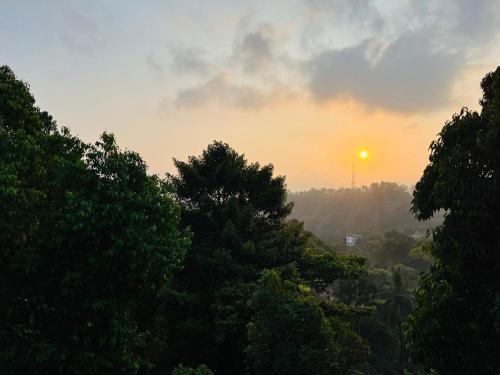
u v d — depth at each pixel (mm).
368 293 46625
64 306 9375
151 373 19609
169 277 10703
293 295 14195
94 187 9766
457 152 7527
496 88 7773
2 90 11297
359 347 15789
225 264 20422
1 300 9531
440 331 7695
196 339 20312
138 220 9586
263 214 25812
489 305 7328
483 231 7516
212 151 25750
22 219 9633
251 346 13414
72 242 9156
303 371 12430
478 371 7414
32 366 9391
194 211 23938
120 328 9664
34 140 10859
